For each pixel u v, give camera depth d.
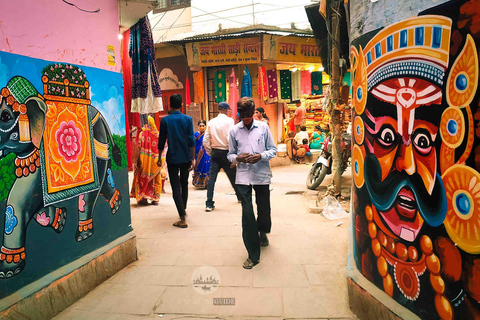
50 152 2.67
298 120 11.74
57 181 2.73
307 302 2.69
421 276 1.84
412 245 1.89
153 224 4.84
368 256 2.34
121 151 3.56
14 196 2.36
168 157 4.59
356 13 2.35
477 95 1.45
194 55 10.96
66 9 2.83
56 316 2.61
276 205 5.70
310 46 11.20
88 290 2.98
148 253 3.82
